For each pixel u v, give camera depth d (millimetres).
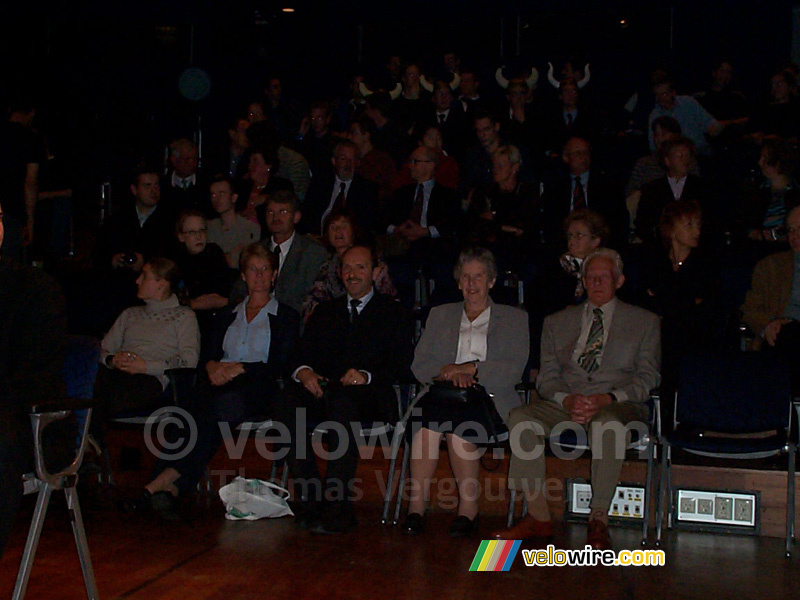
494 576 3539
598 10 9391
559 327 4602
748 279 5656
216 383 4543
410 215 6590
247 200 6820
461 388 4219
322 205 6828
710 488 4305
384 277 5105
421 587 3383
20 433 2604
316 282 5277
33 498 4742
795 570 3676
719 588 3428
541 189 6352
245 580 3430
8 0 9383
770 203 5945
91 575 2963
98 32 9961
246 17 10227
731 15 9047
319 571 3562
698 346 4828
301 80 10258
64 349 2924
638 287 5180
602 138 8195
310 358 4641
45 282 2906
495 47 9773
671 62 9211
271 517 4430
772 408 4223
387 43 10172
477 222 6215
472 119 8461
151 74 10000
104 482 4680
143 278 5125
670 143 6082
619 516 4395
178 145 7641
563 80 8773
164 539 4012
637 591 3381
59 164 7527
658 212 6059
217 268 5691
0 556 2537
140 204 6230
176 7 9961
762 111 7570
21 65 9070
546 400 4488
